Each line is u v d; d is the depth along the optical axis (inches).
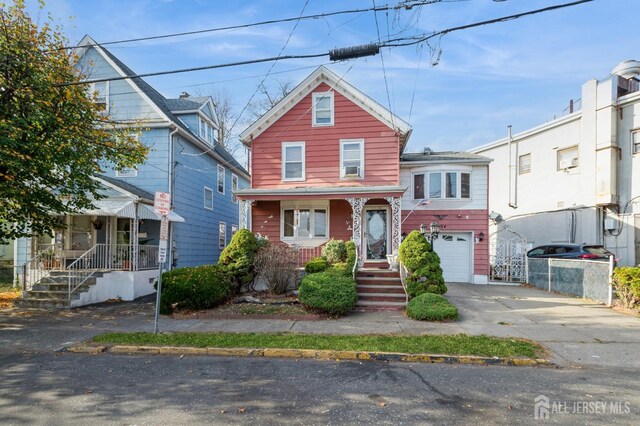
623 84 670.5
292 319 355.6
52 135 379.2
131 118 639.1
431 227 567.8
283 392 189.5
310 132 606.5
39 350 270.1
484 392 189.9
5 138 327.3
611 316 362.6
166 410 168.1
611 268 414.6
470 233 648.4
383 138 589.3
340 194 539.5
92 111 452.8
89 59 650.8
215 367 231.0
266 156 613.6
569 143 724.7
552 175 757.9
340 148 597.3
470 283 629.9
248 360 246.4
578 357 246.2
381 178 584.7
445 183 650.2
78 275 490.3
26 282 488.7
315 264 469.7
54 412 166.4
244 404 174.4
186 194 703.7
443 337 284.5
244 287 473.1
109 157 446.0
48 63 394.6
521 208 830.5
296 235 601.3
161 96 795.4
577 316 362.6
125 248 570.9
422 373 219.8
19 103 364.8
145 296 534.9
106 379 209.6
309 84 607.5
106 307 444.5
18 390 193.5
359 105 597.0
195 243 742.5
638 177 625.6
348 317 363.3
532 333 301.3
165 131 642.2
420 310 350.9
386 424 154.0
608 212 657.6
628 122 642.2
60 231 585.0
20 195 385.4
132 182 638.5
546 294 503.5
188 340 280.2
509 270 639.8
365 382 204.4
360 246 548.1
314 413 164.6
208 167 816.9
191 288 385.4
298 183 601.3
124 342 278.7
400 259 454.6
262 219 612.1
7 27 369.7
